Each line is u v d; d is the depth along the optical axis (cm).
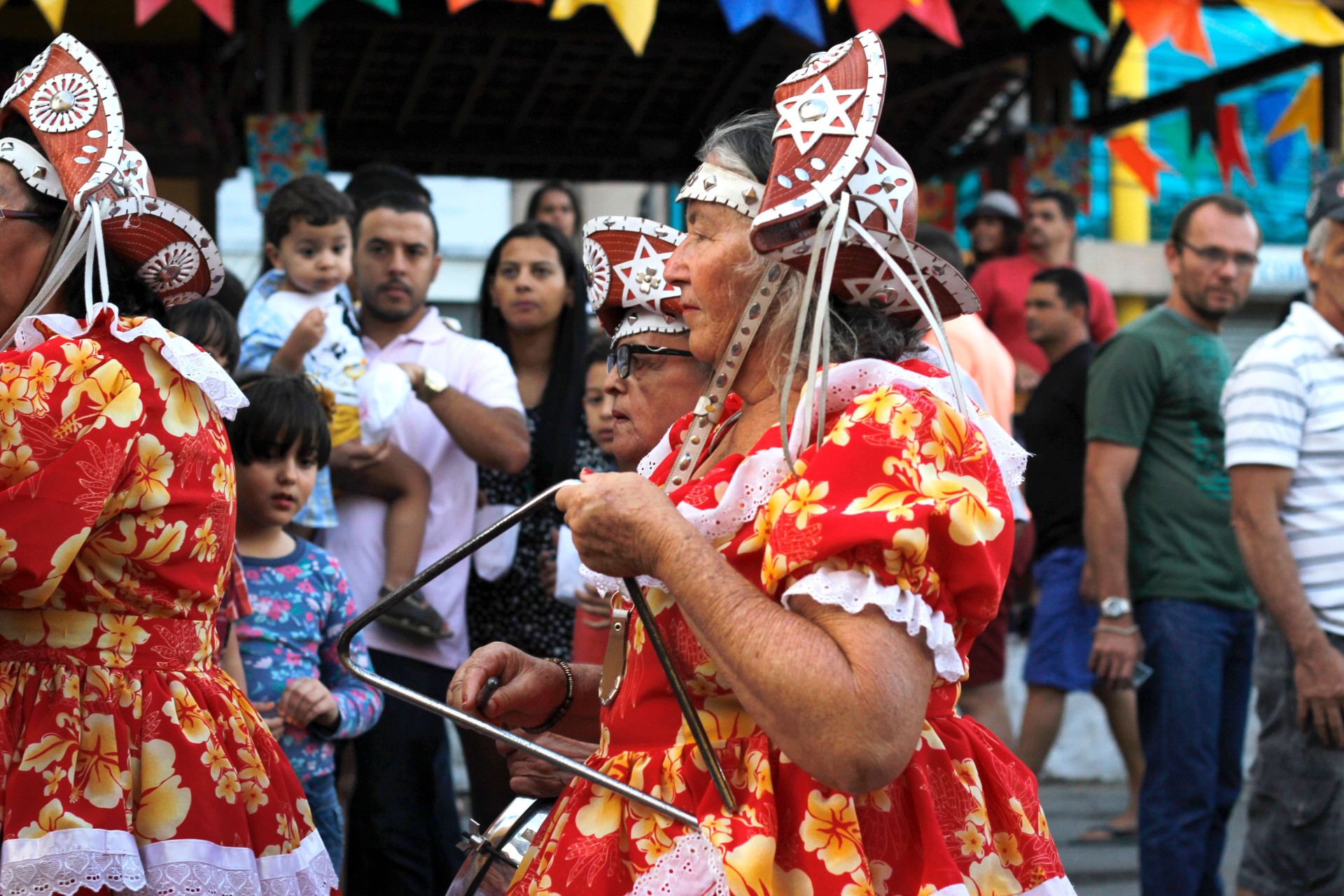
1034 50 962
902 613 183
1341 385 440
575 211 742
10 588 227
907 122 1178
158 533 238
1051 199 853
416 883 421
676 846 201
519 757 264
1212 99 1038
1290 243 1600
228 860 237
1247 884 445
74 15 854
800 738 182
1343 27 846
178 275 258
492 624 479
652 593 216
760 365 218
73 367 232
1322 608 434
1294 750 433
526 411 496
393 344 483
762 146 218
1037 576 665
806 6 625
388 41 944
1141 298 1530
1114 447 508
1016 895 204
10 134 252
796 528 189
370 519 450
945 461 195
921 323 218
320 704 354
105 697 233
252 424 363
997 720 637
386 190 561
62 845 221
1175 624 494
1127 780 794
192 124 868
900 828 199
